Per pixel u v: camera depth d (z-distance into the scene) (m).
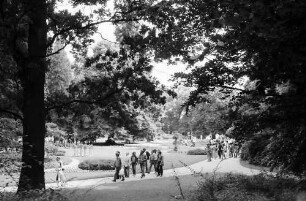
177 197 9.55
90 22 15.44
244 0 4.47
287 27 4.65
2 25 12.38
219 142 35.84
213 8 5.38
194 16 7.31
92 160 29.83
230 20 4.61
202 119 67.19
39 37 14.28
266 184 10.02
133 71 15.61
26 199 9.05
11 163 8.20
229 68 7.39
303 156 6.55
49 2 15.56
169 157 41.78
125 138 65.94
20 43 15.28
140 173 26.95
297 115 5.92
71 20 15.07
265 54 5.73
